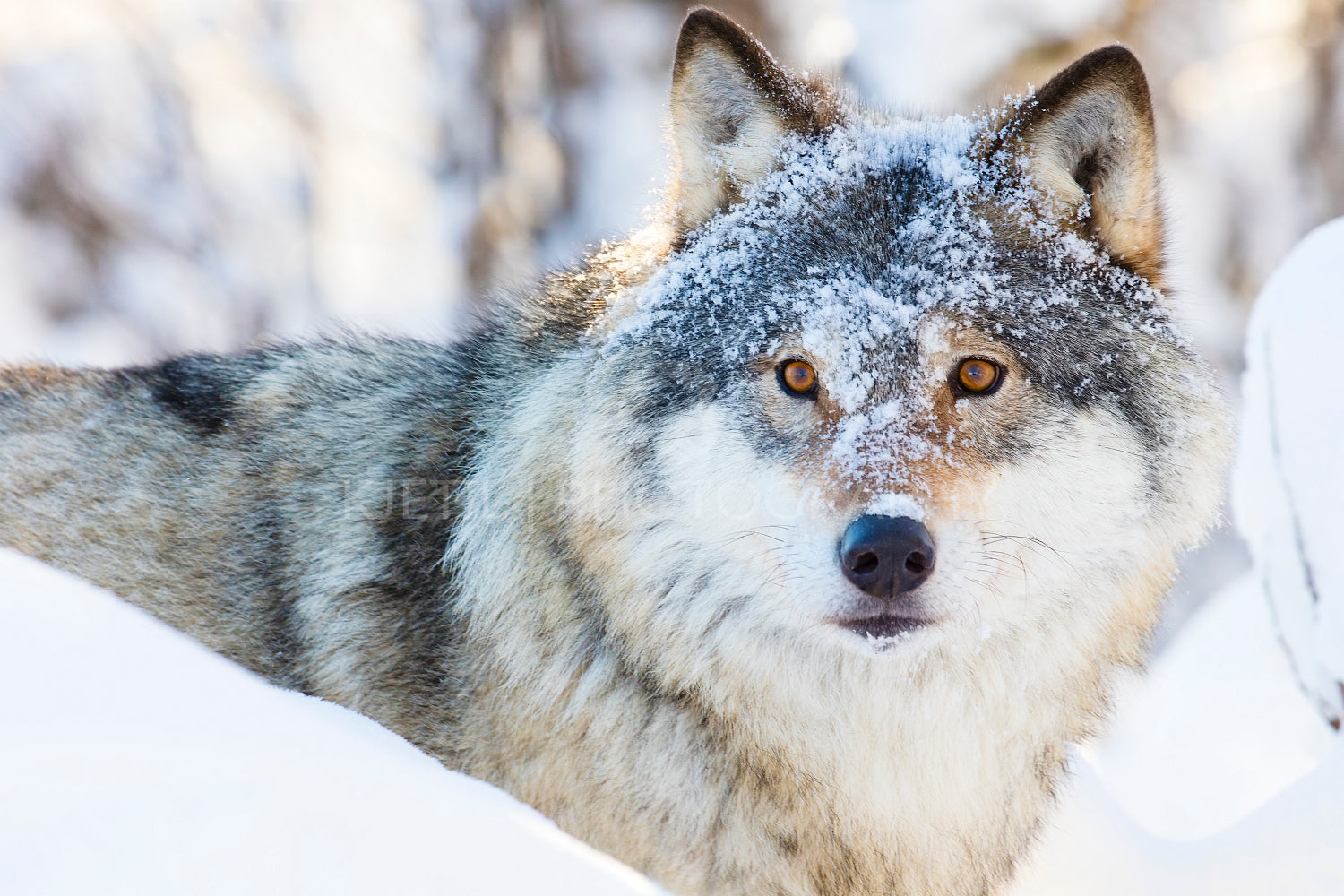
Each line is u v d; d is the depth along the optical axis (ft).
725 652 18.04
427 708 18.75
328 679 19.24
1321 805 20.06
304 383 21.90
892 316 17.38
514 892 10.68
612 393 18.26
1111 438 18.08
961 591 16.72
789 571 16.89
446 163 62.08
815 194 18.67
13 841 9.65
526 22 62.59
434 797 11.71
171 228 63.67
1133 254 19.10
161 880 9.66
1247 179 61.31
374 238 66.59
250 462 20.99
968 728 18.43
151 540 20.58
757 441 17.56
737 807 18.10
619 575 18.08
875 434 16.98
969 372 17.60
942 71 53.36
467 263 60.75
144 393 22.49
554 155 62.80
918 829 18.51
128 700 12.06
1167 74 62.95
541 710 18.16
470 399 20.30
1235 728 27.91
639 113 62.13
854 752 18.24
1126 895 21.57
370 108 65.16
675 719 18.10
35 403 22.72
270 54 65.46
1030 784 19.29
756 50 18.79
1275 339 23.24
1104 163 18.71
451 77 61.87
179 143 64.64
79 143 62.85
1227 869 20.49
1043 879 22.67
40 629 12.80
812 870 18.38
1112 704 20.07
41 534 20.83
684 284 18.63
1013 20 53.72
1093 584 18.52
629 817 17.98
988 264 17.92
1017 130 18.49
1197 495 19.03
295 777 11.17
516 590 18.48
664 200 19.79
